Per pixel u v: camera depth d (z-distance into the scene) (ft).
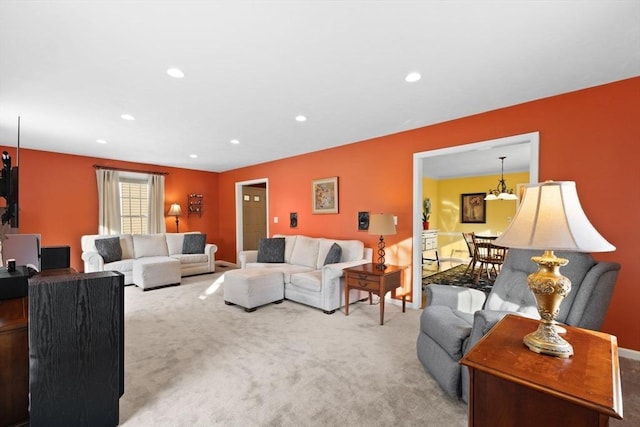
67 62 7.07
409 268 12.73
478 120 10.72
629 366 7.45
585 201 8.58
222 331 9.82
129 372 7.22
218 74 7.75
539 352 3.87
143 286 15.05
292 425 5.42
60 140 14.14
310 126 12.21
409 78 8.04
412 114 10.83
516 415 3.51
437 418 5.58
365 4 5.19
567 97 8.91
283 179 18.52
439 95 9.16
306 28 5.87
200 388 6.56
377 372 7.21
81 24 5.66
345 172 15.16
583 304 5.47
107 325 5.32
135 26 5.75
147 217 20.07
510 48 6.61
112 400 5.35
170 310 12.03
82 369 5.13
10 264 6.68
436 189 26.81
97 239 16.37
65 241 16.80
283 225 18.54
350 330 9.91
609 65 7.34
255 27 5.83
